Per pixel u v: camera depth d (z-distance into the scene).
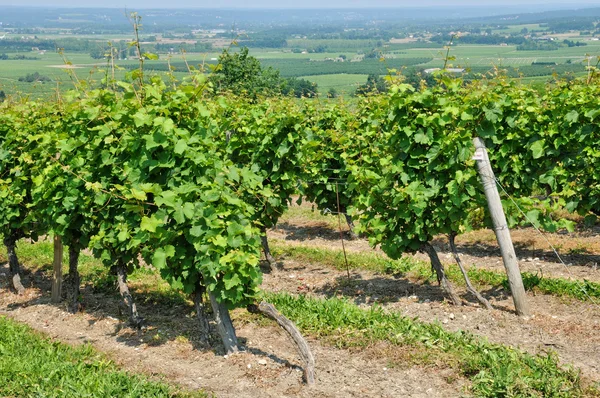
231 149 14.14
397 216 10.60
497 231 10.18
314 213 20.06
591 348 8.95
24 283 14.12
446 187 10.43
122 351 9.85
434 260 10.87
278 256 14.96
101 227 10.24
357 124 16.11
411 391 7.93
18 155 13.03
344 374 8.46
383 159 10.80
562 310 10.48
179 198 8.65
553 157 13.25
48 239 17.55
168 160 9.23
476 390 7.71
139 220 9.49
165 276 9.30
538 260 13.59
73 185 10.44
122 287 10.79
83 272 14.25
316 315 10.23
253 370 8.77
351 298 11.70
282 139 13.34
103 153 10.02
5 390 8.30
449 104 10.36
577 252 13.78
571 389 7.45
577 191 13.05
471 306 10.73
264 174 13.48
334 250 14.82
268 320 10.51
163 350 9.78
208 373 8.84
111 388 8.03
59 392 8.11
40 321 11.59
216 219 8.58
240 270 8.44
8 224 12.86
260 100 19.61
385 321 9.81
